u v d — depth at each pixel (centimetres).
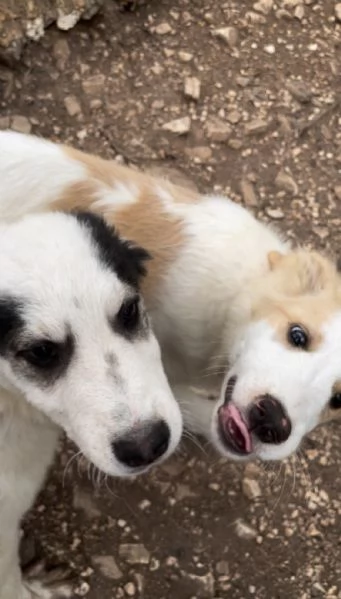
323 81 112
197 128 108
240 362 76
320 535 92
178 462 92
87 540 89
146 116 107
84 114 106
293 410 73
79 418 69
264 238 85
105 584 88
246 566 90
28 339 69
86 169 85
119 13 111
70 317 68
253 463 93
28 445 77
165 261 84
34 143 86
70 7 108
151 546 90
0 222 77
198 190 104
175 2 113
